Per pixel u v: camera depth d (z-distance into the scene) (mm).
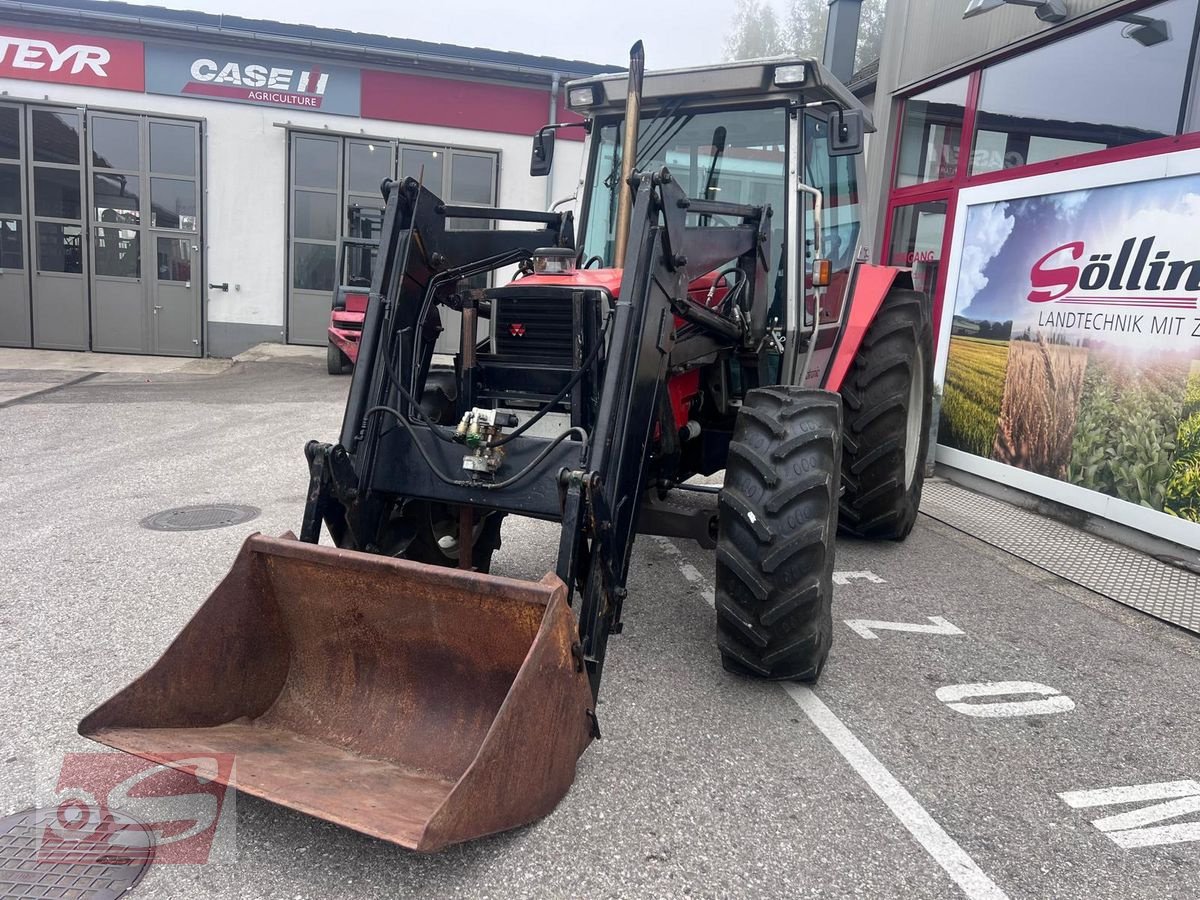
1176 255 4848
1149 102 5406
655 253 2775
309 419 8891
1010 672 3490
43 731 2748
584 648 2502
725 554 2934
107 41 13453
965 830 2443
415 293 3172
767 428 3045
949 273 6781
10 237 13875
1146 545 5070
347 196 14500
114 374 12156
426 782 2309
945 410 6895
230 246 14336
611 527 2635
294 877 2129
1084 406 5488
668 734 2881
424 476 2906
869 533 5082
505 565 4492
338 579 2529
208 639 2479
